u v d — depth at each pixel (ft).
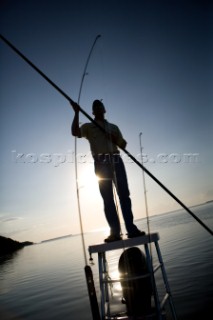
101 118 12.79
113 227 11.91
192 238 71.82
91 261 10.54
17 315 31.17
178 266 39.29
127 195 12.22
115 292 31.01
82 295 33.73
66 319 25.70
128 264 12.03
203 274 31.65
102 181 12.21
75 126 11.84
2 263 130.11
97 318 9.90
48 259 109.19
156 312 10.29
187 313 21.56
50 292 40.55
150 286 12.26
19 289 50.29
